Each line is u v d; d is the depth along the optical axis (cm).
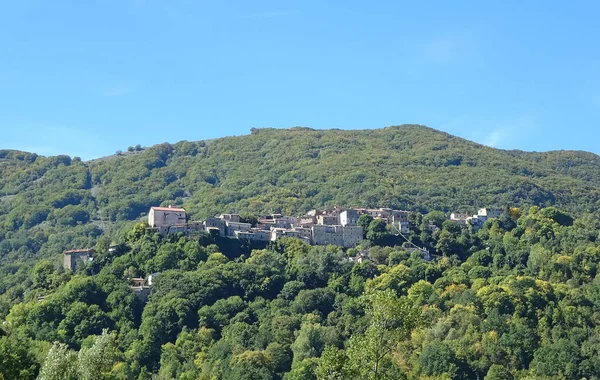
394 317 15200
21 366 19275
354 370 14912
